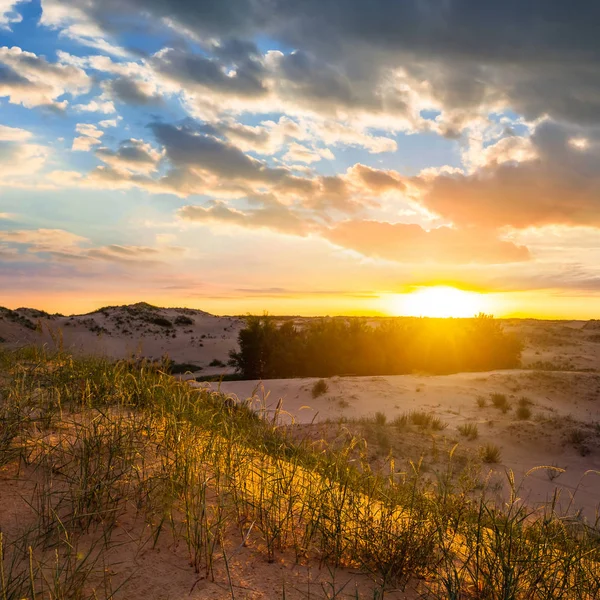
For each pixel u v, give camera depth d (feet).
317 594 8.26
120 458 11.52
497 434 40.29
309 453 13.69
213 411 14.93
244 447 12.75
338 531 9.77
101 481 10.03
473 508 12.00
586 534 10.87
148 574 8.11
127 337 148.56
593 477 31.19
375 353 81.41
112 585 7.69
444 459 31.78
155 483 10.88
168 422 13.41
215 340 158.20
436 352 83.56
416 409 50.88
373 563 9.79
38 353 22.00
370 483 12.46
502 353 89.86
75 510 9.56
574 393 59.93
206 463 12.41
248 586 8.18
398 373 81.51
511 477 10.81
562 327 168.86
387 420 45.98
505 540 9.68
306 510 10.90
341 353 81.10
